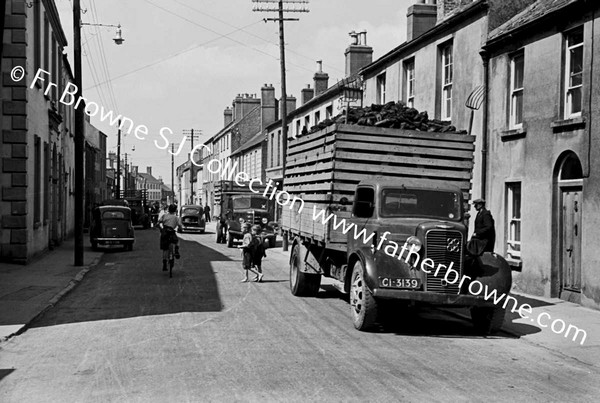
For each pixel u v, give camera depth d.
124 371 7.29
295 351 8.38
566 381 7.35
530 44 14.79
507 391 6.75
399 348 8.81
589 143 12.59
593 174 12.45
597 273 12.26
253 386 6.64
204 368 7.40
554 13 13.64
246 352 8.27
